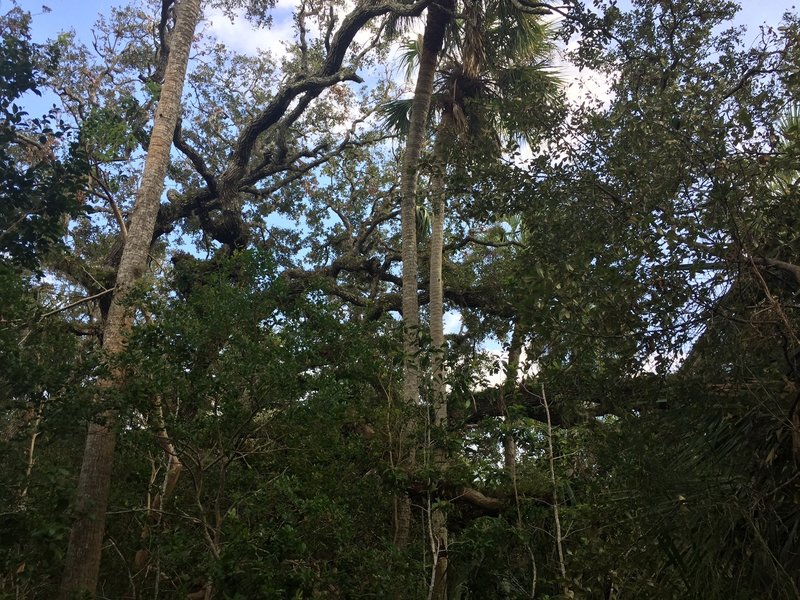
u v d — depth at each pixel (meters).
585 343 4.97
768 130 4.86
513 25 12.92
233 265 7.48
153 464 8.40
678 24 6.90
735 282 4.65
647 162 5.05
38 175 6.77
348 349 7.70
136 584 8.71
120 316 8.11
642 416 5.05
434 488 7.78
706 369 4.65
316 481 7.38
